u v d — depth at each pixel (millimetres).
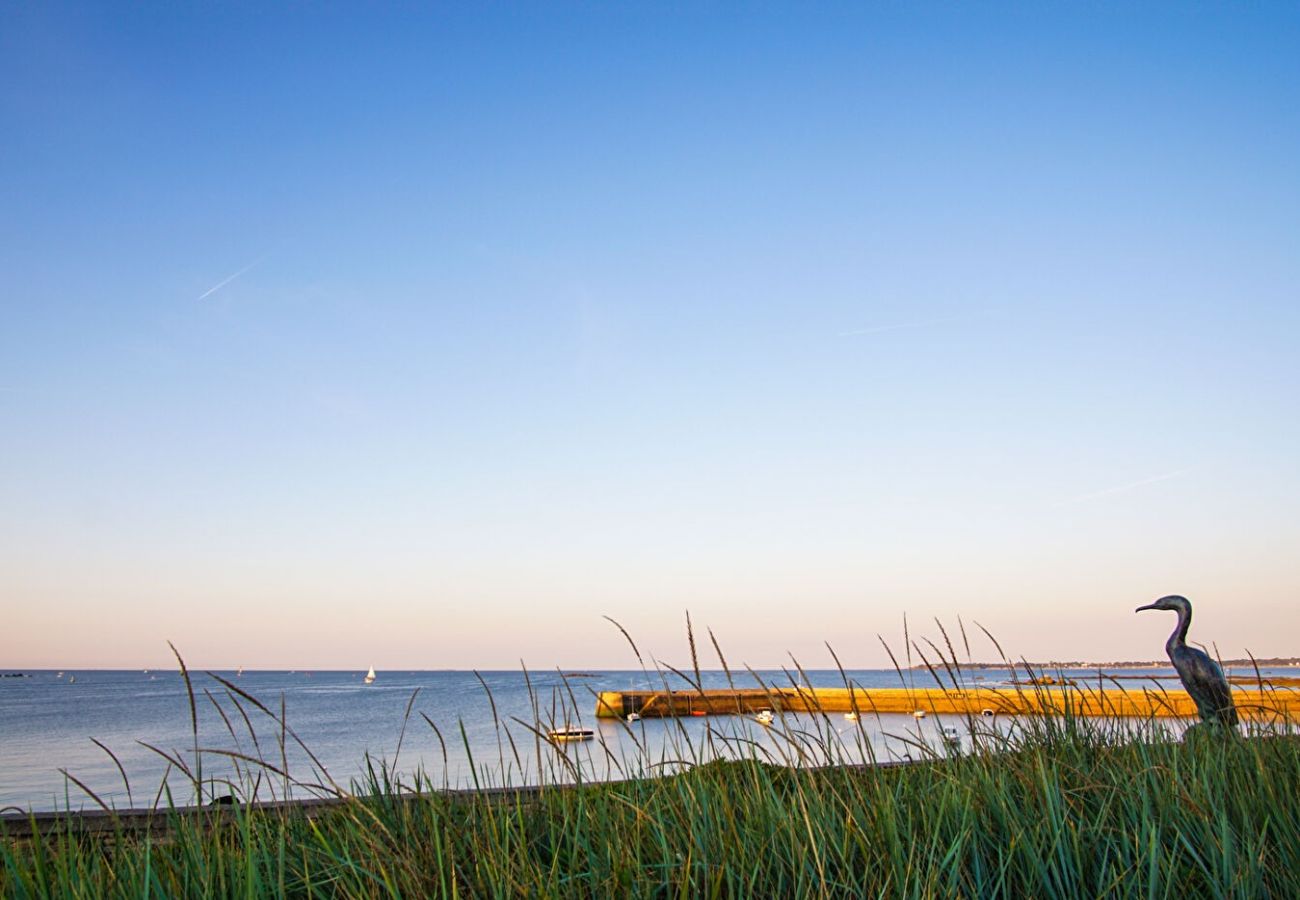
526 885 3402
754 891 3666
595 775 4469
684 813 4145
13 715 74500
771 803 4113
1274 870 3758
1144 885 3625
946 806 4105
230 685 3656
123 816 4539
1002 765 4637
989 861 3836
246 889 3322
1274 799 4230
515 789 4641
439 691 124062
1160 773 4629
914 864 3605
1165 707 6020
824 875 3545
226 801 4453
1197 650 6254
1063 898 3504
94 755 30703
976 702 5199
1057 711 5508
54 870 3467
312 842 4156
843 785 4445
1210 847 3744
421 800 4359
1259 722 5801
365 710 75500
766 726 4496
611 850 3809
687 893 3428
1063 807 4082
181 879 3502
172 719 56781
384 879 3340
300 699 106312
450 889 3512
